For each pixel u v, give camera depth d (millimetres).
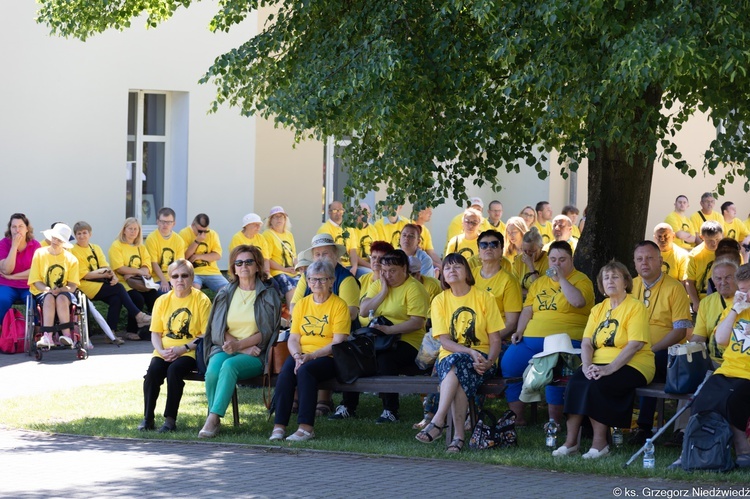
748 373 9891
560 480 9422
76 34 16734
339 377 11539
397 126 12195
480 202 20766
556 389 11008
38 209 21266
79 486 9242
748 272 10039
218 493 8922
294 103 12070
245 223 20328
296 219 25469
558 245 11953
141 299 19781
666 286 11531
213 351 12102
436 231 26109
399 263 12516
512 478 9516
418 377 11477
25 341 17656
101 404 13836
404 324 12344
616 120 10922
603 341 10656
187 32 22594
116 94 21906
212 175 22953
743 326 9984
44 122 21266
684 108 11836
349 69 11828
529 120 12430
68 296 17422
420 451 10648
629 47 9703
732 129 10836
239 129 23188
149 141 23016
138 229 19828
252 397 14680
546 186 25328
